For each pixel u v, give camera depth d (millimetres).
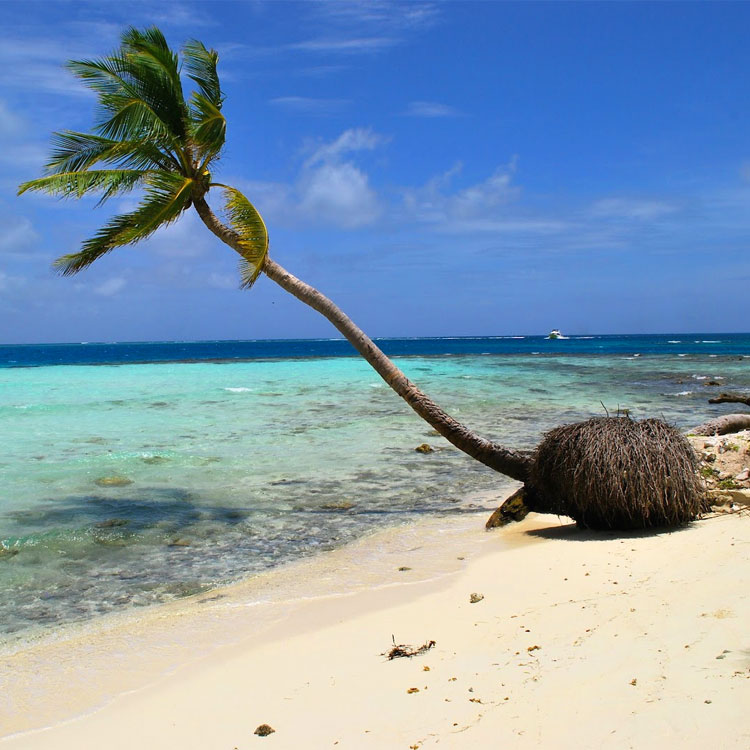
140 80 10445
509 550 7328
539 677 3854
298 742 3551
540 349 90000
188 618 5875
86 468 12297
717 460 8883
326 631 5352
